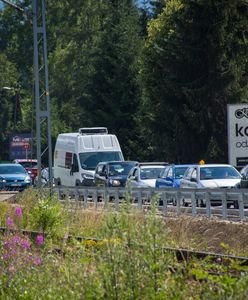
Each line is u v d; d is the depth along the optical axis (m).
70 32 196.75
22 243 28.09
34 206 47.38
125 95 133.62
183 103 106.88
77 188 70.00
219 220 45.84
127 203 19.45
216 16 102.38
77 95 187.12
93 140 87.06
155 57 108.19
